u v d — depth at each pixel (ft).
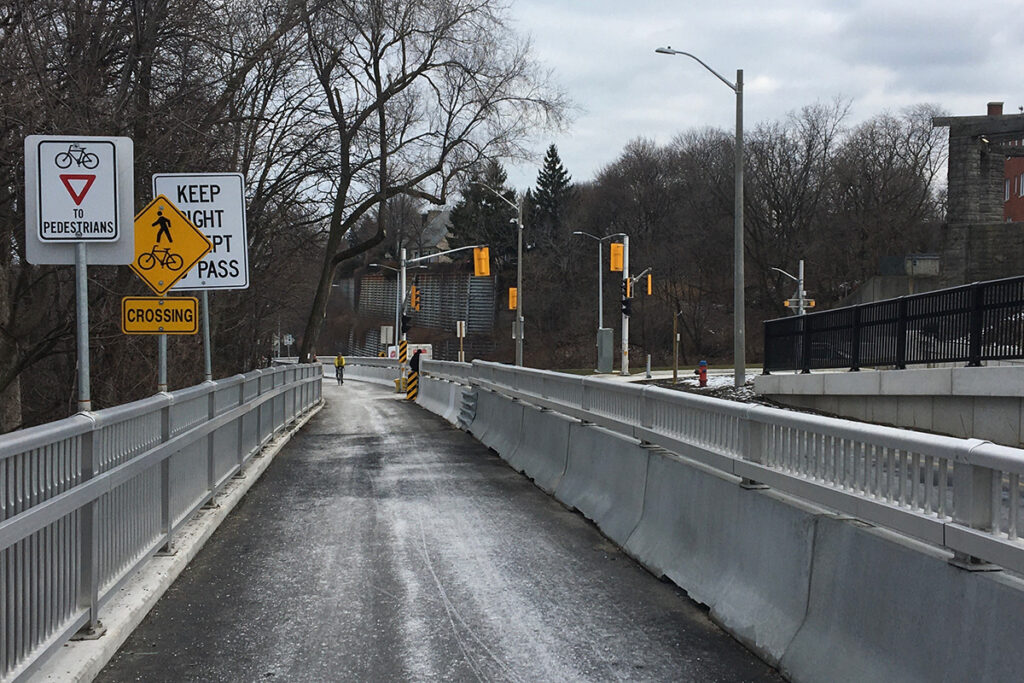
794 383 75.56
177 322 34.37
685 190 294.25
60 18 45.39
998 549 12.29
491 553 27.63
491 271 318.04
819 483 17.52
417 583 24.26
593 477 33.53
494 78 111.65
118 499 20.52
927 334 57.00
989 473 12.91
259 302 115.03
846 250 254.88
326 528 31.32
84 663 16.65
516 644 19.40
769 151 262.67
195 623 20.85
